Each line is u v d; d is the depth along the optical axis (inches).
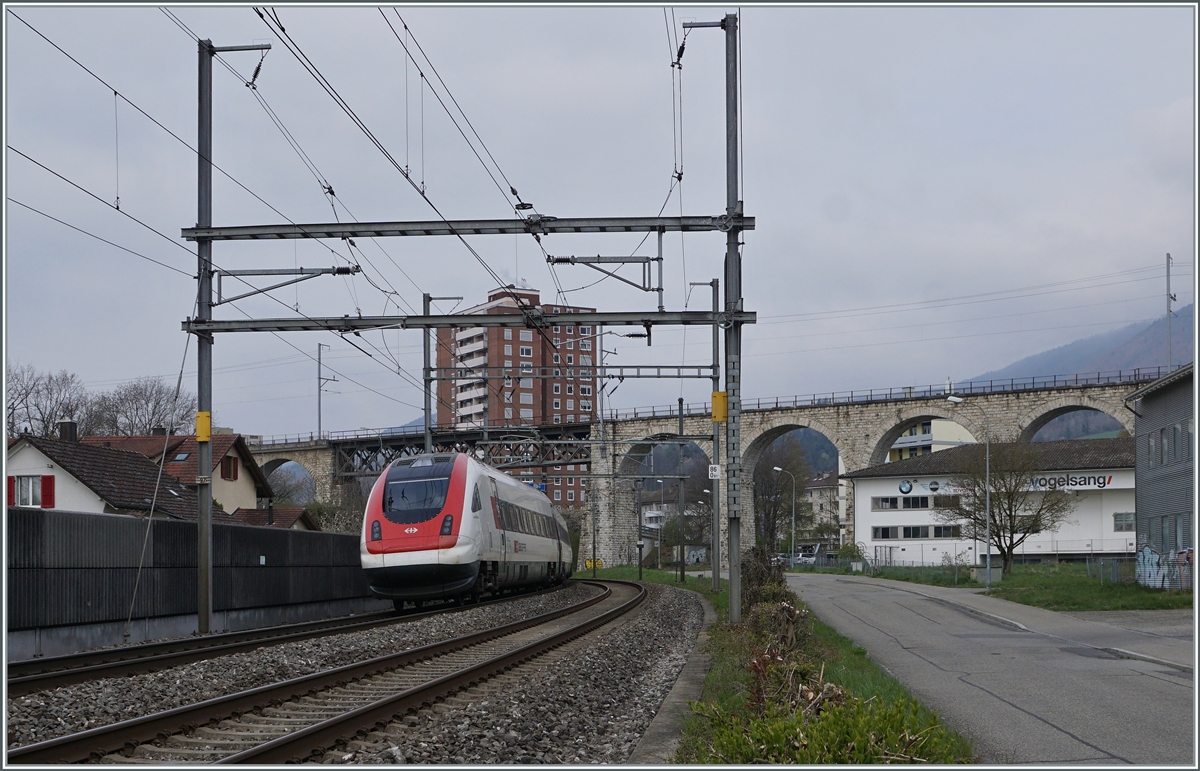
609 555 3193.9
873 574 2450.8
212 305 804.0
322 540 1098.1
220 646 621.0
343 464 3412.9
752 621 780.6
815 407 2893.7
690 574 2588.6
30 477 1342.3
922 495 2805.1
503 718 403.2
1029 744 373.7
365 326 817.5
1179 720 427.2
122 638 744.3
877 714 275.1
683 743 360.2
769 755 271.4
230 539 900.6
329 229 779.4
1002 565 2336.4
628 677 571.5
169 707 426.3
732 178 832.9
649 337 887.7
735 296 849.5
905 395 2785.4
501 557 1168.8
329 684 478.9
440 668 567.8
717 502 1034.1
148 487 1438.2
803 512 4284.0
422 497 1055.6
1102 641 792.9
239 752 318.0
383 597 1058.7
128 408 3068.4
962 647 762.2
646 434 3157.0
